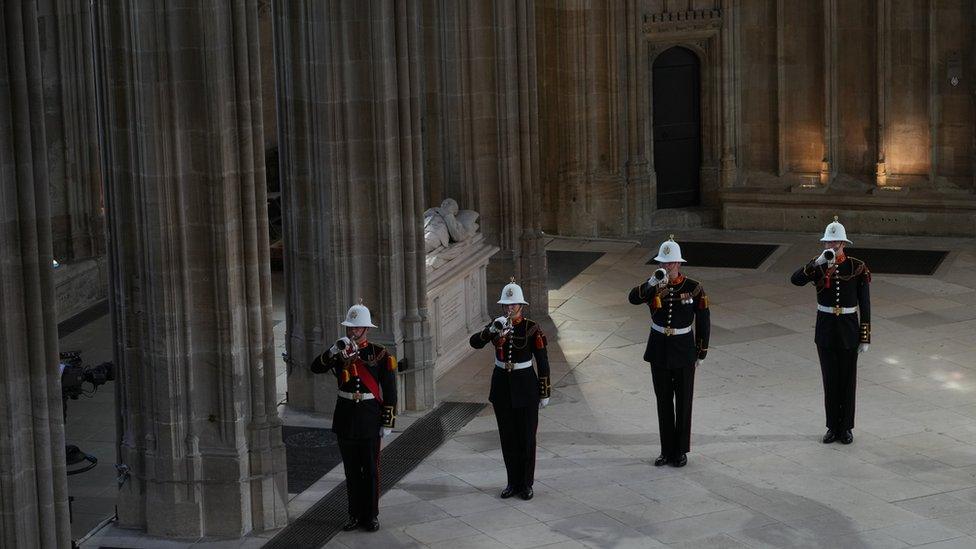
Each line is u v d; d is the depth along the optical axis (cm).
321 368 1461
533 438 1522
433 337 1866
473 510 1509
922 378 1908
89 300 2427
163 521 1449
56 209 2381
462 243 2092
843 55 2778
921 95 2731
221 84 1389
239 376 1436
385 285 1789
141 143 1394
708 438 1705
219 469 1442
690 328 1603
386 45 1736
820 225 2822
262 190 1436
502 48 2134
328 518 1501
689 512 1483
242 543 1439
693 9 2816
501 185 2183
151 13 1371
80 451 1639
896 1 2714
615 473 1603
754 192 2845
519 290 1534
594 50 2759
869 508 1480
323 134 1747
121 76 1398
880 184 2784
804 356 2022
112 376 1520
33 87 1087
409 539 1441
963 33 2681
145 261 1417
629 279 2502
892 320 2192
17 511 1106
